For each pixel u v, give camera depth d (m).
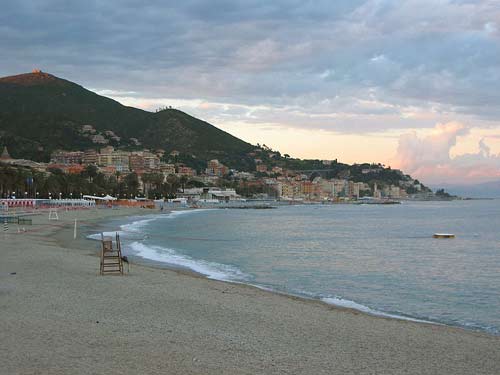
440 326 20.50
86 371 12.55
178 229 88.56
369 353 15.53
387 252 55.34
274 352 15.12
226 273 36.25
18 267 31.98
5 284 25.50
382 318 21.67
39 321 17.70
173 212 184.75
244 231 88.56
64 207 138.75
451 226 110.81
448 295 29.42
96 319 18.44
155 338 16.09
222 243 62.81
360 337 17.50
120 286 26.00
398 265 43.72
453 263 45.62
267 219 140.75
